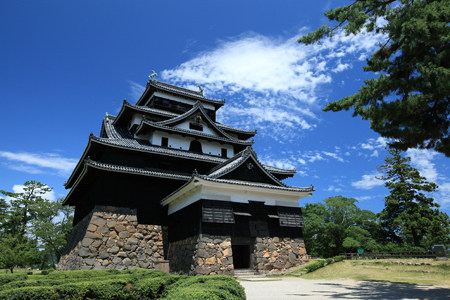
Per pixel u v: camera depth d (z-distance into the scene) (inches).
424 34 381.4
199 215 714.8
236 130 1332.4
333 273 754.8
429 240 1424.7
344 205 1736.0
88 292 298.7
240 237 762.2
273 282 620.7
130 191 862.5
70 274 505.4
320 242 1742.1
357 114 501.7
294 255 818.8
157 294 351.6
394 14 449.4
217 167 980.6
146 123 1007.6
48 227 1558.8
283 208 852.6
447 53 386.0
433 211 1437.0
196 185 733.3
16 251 1262.3
